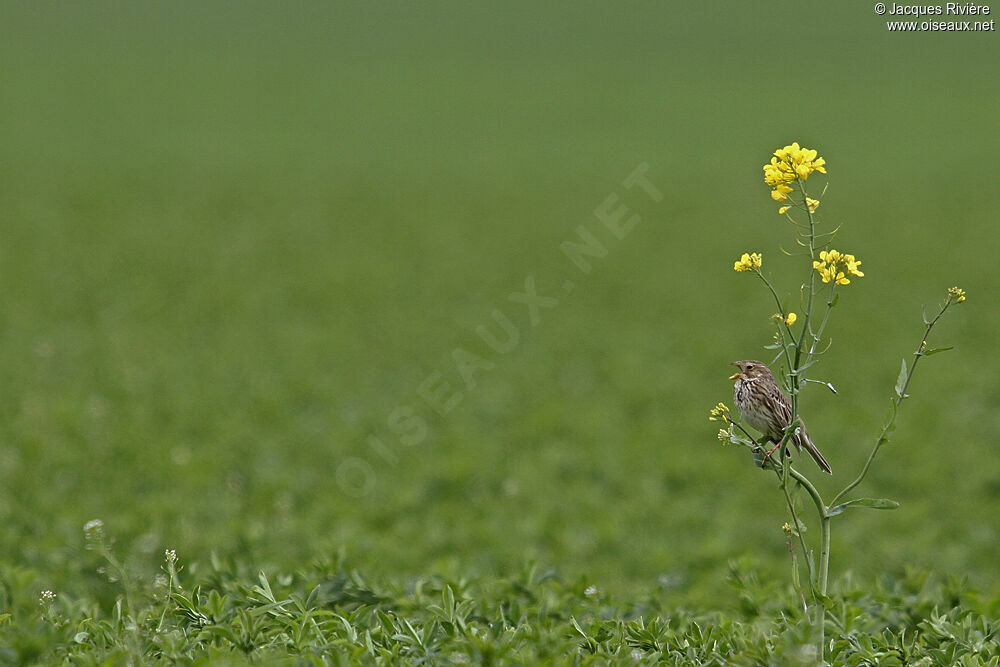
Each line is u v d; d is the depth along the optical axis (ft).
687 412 52.70
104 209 116.16
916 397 54.49
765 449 16.40
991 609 19.77
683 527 37.47
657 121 192.44
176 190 130.93
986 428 49.44
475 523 36.60
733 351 65.57
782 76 231.09
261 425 48.26
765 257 97.14
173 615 18.35
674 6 297.33
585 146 172.76
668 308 78.07
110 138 167.43
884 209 122.01
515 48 265.75
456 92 220.64
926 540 35.68
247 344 64.64
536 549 34.06
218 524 34.35
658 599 22.66
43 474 38.75
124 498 36.58
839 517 38.45
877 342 66.39
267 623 17.90
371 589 20.88
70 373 55.31
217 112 195.31
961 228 111.34
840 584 22.63
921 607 20.12
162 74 227.20
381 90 221.87
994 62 237.86
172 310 73.36
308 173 147.84
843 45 259.39
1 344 60.59
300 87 222.07
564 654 16.60
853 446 46.37
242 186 135.95
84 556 25.59
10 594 19.47
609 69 242.58
